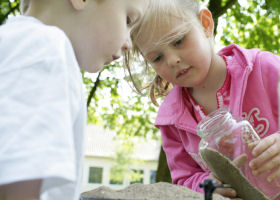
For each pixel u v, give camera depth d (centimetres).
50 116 61
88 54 91
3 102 61
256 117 158
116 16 91
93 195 93
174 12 154
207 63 160
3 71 64
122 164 1833
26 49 67
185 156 177
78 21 89
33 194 63
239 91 160
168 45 154
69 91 69
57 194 68
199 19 172
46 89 63
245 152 113
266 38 538
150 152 1880
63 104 63
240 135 115
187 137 175
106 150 1848
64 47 72
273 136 119
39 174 56
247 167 111
